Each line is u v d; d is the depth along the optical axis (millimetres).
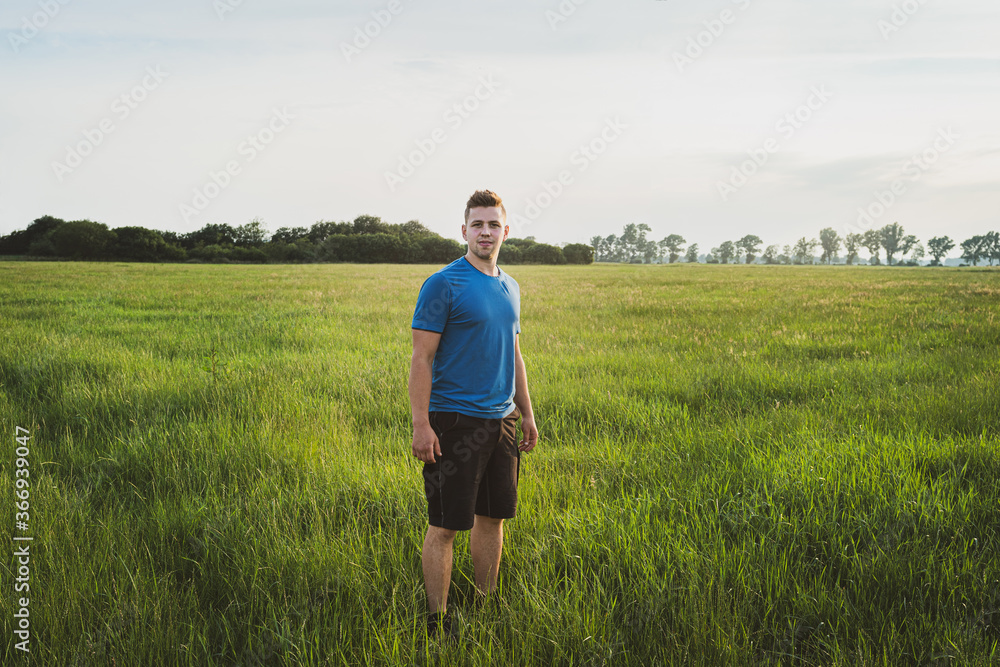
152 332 10023
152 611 2295
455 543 2863
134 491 3539
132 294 18219
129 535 2924
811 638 2238
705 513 3115
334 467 3732
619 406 5379
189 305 15281
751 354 7969
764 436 4453
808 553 2812
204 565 2711
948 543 2805
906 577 2514
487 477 2422
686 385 6164
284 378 6441
